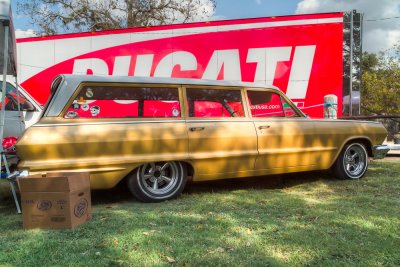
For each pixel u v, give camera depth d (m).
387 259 2.96
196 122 5.07
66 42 9.73
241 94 5.48
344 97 8.40
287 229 3.69
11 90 6.90
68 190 3.70
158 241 3.37
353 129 6.19
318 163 5.89
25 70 9.93
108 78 4.77
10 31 4.72
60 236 3.52
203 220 4.00
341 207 4.48
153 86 4.98
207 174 5.12
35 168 4.23
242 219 4.03
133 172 4.74
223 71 8.84
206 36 8.93
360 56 8.42
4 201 5.04
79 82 4.62
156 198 4.84
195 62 8.98
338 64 8.31
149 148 4.75
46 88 9.85
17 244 3.32
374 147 6.45
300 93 8.47
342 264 2.88
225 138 5.16
